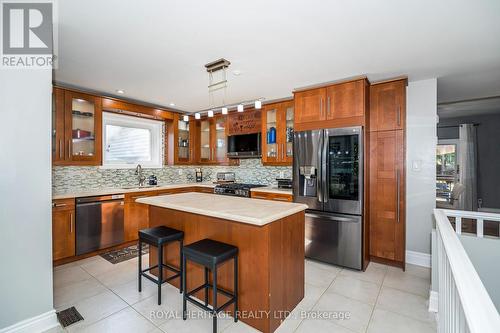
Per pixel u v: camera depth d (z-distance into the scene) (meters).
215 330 1.74
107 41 2.12
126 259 3.22
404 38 2.06
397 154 2.98
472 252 2.36
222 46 2.22
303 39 2.09
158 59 2.48
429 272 2.90
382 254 3.10
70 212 3.09
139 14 1.73
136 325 1.91
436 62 2.55
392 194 3.02
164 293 2.39
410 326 1.92
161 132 4.80
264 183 4.72
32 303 1.79
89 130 3.55
